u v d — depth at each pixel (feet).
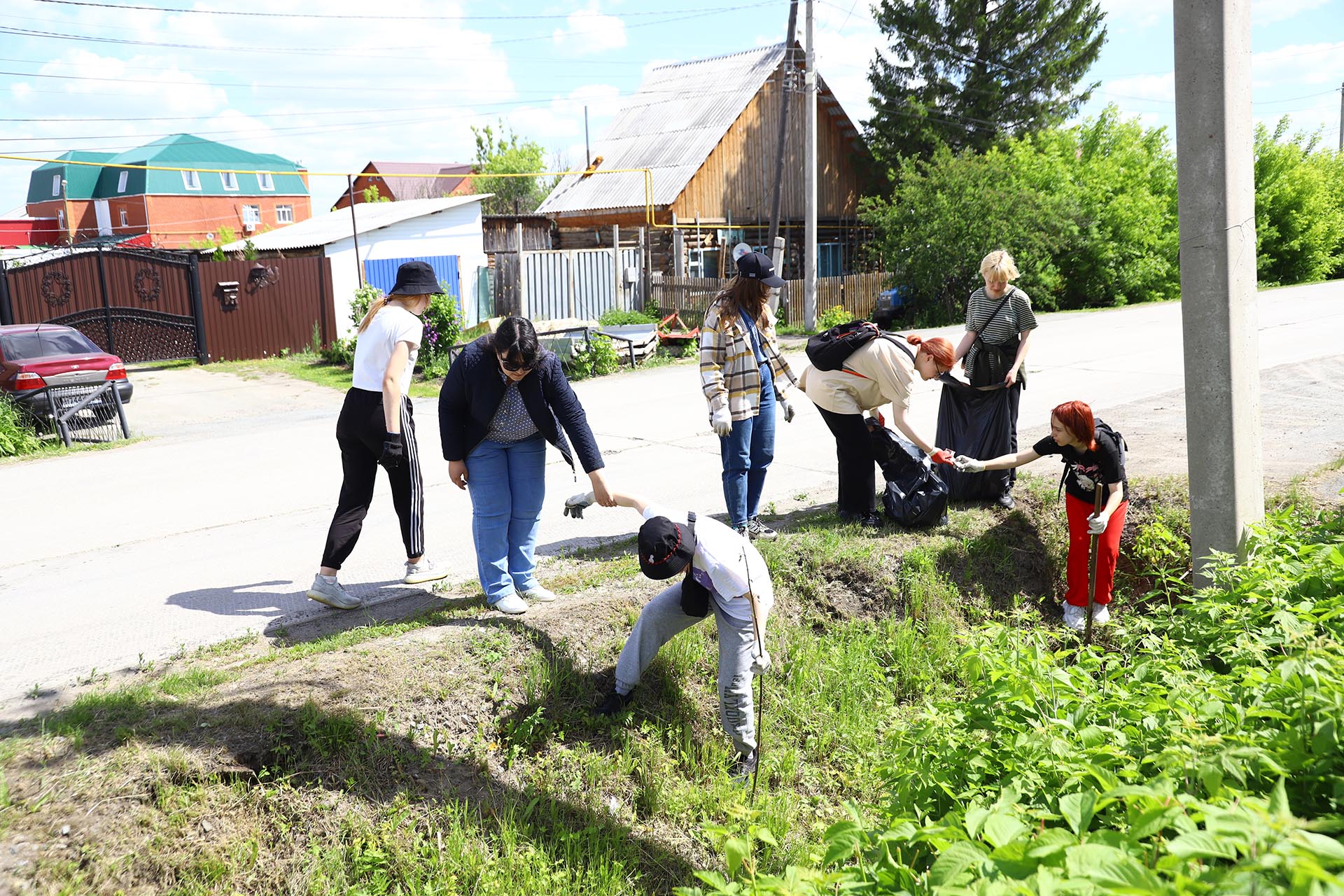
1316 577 12.16
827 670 16.58
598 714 14.56
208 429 41.91
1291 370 38.75
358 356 16.67
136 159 185.57
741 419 18.85
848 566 18.69
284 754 12.00
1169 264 101.96
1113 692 9.78
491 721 13.74
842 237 112.37
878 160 112.78
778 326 80.64
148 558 21.77
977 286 89.20
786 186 105.09
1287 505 20.04
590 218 98.99
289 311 69.10
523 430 15.64
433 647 14.47
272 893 10.80
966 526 20.53
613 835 12.75
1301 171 113.39
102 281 62.49
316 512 25.84
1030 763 8.48
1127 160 101.91
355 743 12.41
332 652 14.57
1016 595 19.67
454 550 21.36
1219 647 11.26
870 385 19.98
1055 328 70.44
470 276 81.92
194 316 65.41
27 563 21.83
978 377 21.33
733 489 19.24
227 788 11.36
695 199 96.43
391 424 16.07
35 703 13.39
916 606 18.47
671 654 15.44
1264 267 115.44
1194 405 16.43
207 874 10.55
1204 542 16.60
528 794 12.92
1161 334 62.18
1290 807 7.14
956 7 111.86
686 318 81.15
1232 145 15.60
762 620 13.55
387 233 76.48
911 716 15.92
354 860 11.27
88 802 10.55
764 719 15.56
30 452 36.70
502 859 11.66
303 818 11.50
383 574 19.60
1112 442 17.75
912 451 20.68
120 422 40.14
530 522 16.26
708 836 13.21
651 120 107.65
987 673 10.84
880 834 7.86
